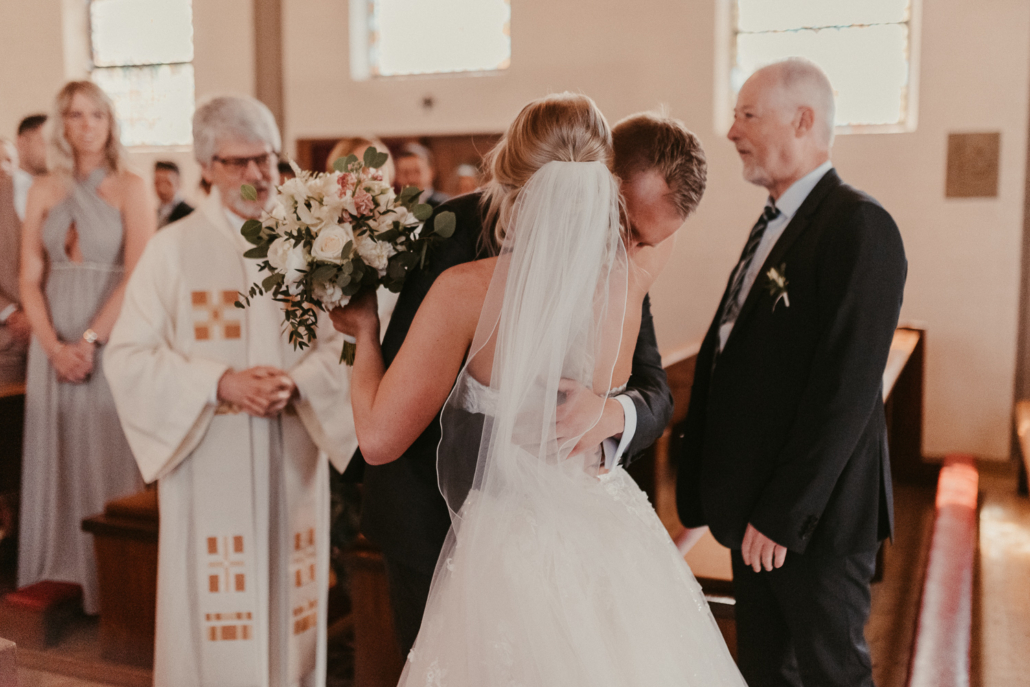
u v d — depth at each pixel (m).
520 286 1.42
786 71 2.04
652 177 1.65
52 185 3.48
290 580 2.54
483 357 1.45
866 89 6.66
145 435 2.44
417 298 1.61
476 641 1.40
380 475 1.71
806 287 1.95
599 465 1.61
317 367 2.46
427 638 1.46
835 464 1.86
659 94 6.88
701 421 2.28
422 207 1.60
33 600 3.36
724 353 2.10
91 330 3.47
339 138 7.59
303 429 2.53
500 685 1.36
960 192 6.34
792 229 2.02
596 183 1.45
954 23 6.25
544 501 1.45
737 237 6.82
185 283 2.46
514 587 1.41
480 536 1.45
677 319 6.99
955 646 2.84
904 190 6.46
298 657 2.59
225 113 2.43
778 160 2.06
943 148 6.34
